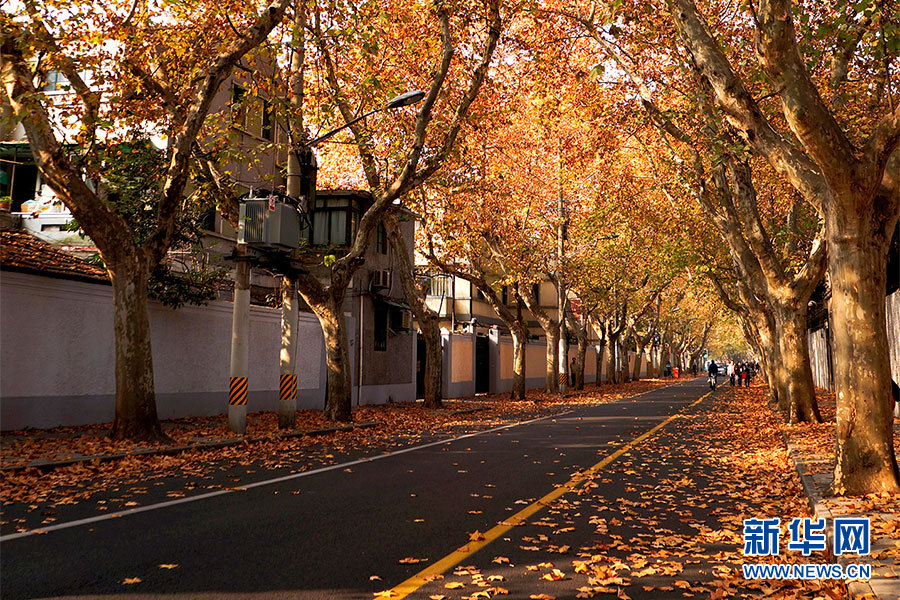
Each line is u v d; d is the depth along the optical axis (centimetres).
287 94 1622
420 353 3111
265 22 1277
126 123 1396
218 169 1622
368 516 715
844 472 779
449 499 812
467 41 1684
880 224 778
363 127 1802
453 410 2356
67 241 1958
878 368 769
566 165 2612
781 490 885
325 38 1423
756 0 1362
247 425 1630
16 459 986
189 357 1792
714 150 1322
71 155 1459
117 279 1227
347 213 2491
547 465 1113
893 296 1945
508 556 573
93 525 655
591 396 3538
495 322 5153
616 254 3316
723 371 9156
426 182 1945
